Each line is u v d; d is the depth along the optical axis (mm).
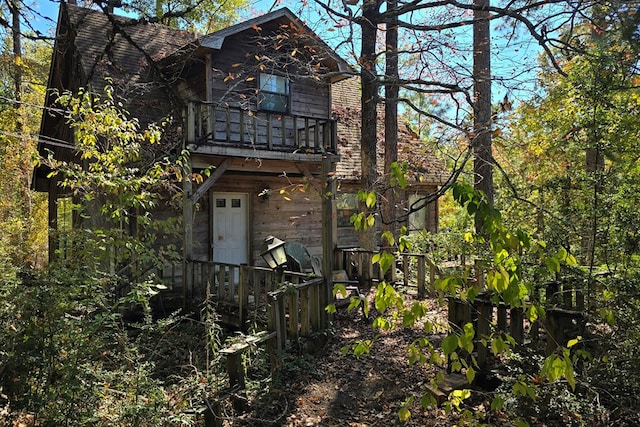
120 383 3846
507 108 6973
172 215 9578
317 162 10164
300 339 6293
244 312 7055
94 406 3680
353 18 7574
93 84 9727
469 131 6930
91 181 5668
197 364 5344
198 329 6832
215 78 9945
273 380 5367
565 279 4789
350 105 14547
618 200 4738
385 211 9891
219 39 9320
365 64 8305
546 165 7809
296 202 12320
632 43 3740
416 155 11008
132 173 5988
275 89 10945
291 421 4648
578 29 6867
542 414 3602
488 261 2461
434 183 14039
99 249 5156
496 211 2070
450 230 9562
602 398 3697
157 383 4062
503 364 4707
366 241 10078
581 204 5402
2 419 3686
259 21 9805
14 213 11492
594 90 5027
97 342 4016
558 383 3582
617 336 3898
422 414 4617
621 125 5141
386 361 6105
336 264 10414
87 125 5648
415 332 7152
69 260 4566
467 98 7340
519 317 4492
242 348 4809
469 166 10312
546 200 6297
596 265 5078
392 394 5164
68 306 3973
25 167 12766
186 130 8422
